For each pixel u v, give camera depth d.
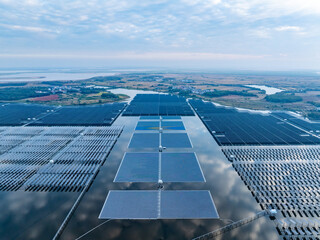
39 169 56.28
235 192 47.34
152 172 55.19
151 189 48.09
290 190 48.41
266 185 49.97
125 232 36.22
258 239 35.22
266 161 61.34
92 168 56.62
